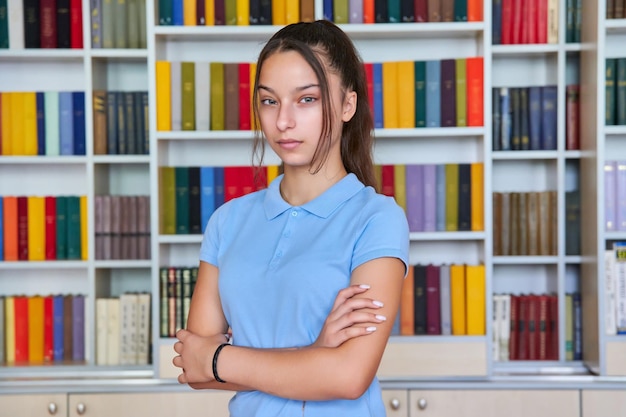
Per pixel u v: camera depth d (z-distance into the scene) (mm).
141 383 3252
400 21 3344
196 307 1658
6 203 3449
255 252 1537
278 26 3307
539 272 3674
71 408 3203
